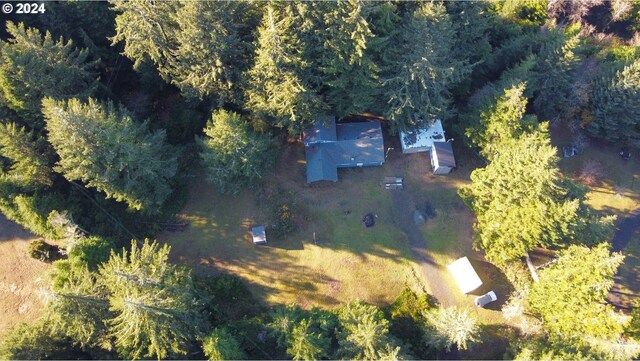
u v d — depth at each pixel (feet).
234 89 156.35
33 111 138.10
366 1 134.21
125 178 137.80
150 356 124.67
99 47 163.22
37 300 151.74
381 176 174.29
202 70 146.61
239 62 150.61
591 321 124.98
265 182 169.68
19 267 155.43
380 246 163.63
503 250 147.74
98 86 152.25
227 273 157.07
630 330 138.31
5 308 150.61
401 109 155.84
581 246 137.49
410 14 150.10
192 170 169.48
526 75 164.25
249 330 147.33
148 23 135.03
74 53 144.87
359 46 134.31
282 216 163.32
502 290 159.33
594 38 210.38
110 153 128.06
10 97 132.16
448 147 173.47
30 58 132.46
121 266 118.42
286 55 134.10
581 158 189.67
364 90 153.58
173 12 139.54
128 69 172.76
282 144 176.45
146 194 145.48
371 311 141.69
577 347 124.06
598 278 125.49
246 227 163.32
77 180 157.79
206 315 140.56
